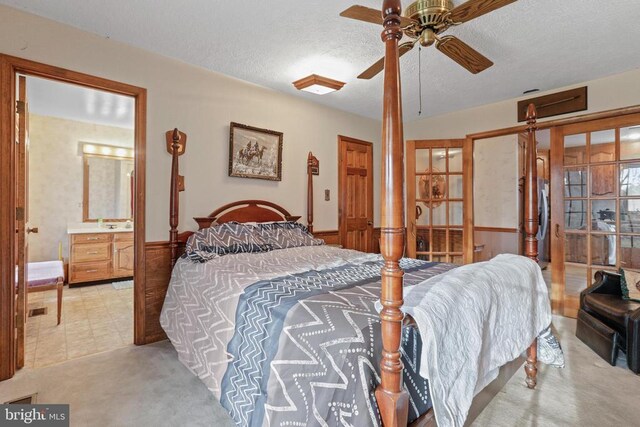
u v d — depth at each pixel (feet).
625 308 7.78
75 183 15.79
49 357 7.88
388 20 3.43
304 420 3.64
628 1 6.54
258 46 8.48
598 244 10.70
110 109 13.79
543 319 6.40
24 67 7.05
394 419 3.22
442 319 3.85
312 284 5.48
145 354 8.09
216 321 5.94
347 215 14.20
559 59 9.18
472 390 4.02
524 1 6.53
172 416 5.70
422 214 14.23
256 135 11.05
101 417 5.64
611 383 6.91
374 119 15.46
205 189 9.95
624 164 10.15
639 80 9.84
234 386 5.07
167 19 7.29
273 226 10.36
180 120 9.40
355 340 3.54
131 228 16.35
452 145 13.53
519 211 15.72
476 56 6.90
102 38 8.05
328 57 9.06
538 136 16.85
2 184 6.79
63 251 15.43
